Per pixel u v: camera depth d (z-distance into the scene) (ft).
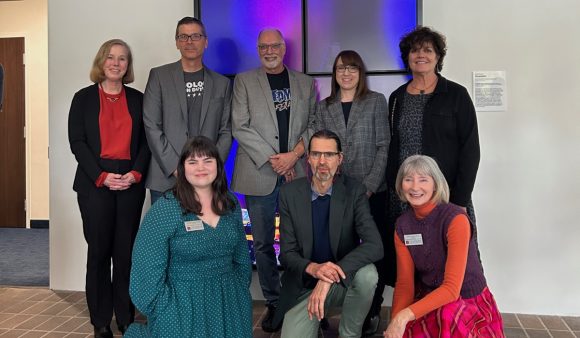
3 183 21.34
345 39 10.64
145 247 6.40
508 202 10.43
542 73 10.20
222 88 9.83
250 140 9.50
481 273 7.07
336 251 7.76
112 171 8.96
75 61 11.76
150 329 6.56
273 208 9.86
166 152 9.27
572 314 10.34
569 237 10.27
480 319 6.70
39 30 20.88
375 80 10.61
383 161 9.07
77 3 11.68
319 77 10.79
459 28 10.37
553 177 10.27
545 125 10.25
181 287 6.51
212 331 6.59
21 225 21.31
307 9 10.72
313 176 7.82
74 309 10.89
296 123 9.66
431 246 6.93
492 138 10.41
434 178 6.94
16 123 21.21
